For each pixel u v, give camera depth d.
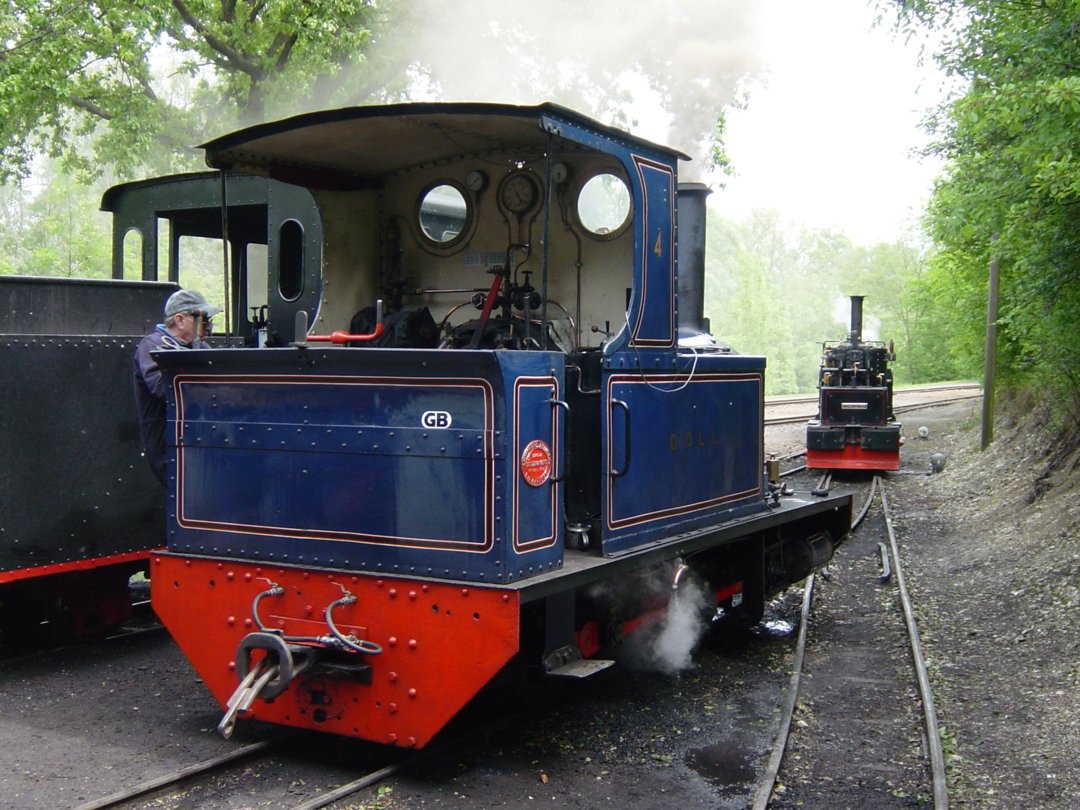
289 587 4.64
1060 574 7.70
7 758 4.77
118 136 16.86
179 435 5.00
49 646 6.86
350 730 4.50
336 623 4.52
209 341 8.09
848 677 6.26
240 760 4.68
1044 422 13.78
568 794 4.41
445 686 4.27
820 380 17.30
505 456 4.19
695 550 5.62
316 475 4.61
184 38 17.42
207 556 4.91
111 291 7.04
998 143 7.48
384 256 6.31
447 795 4.35
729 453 6.36
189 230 10.41
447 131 5.33
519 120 5.01
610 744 5.05
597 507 5.23
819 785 4.59
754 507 6.75
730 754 4.95
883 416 16.41
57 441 6.47
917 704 5.70
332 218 6.07
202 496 4.94
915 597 8.34
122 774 4.57
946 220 9.06
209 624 4.87
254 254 10.02
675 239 5.55
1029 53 6.82
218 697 4.86
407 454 4.39
